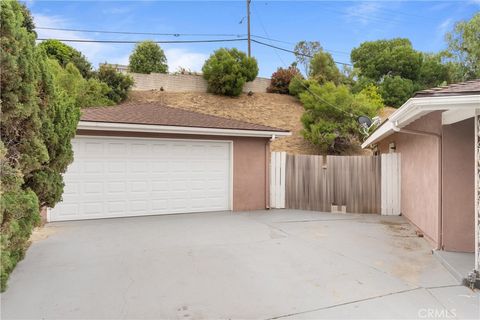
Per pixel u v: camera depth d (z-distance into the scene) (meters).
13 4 4.35
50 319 3.42
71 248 6.04
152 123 9.05
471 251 5.75
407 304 3.83
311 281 4.51
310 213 10.12
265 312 3.61
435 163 6.24
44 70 5.11
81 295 4.01
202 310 3.64
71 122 6.08
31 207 4.41
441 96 4.18
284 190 10.96
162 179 9.62
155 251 5.86
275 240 6.70
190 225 8.13
